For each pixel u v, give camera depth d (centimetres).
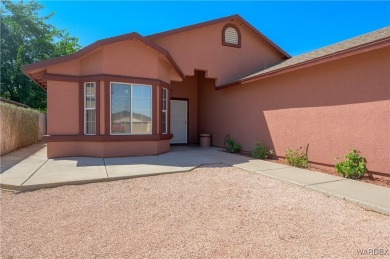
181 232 352
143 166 764
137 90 964
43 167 737
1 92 2456
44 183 555
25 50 2541
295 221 392
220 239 332
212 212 427
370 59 630
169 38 1173
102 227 366
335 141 719
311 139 795
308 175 670
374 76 621
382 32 815
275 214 420
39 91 2522
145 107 980
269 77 951
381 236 341
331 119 730
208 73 1251
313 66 774
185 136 1491
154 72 991
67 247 308
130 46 947
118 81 920
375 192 515
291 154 821
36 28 2622
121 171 689
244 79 1052
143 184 595
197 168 770
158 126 1002
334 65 721
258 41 1370
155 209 438
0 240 326
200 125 1502
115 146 930
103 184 592
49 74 895
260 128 1017
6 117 1052
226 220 395
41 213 417
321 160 761
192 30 1216
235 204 466
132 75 950
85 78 919
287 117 885
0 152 988
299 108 838
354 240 330
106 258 285
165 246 312
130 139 944
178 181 624
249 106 1084
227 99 1245
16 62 2455
